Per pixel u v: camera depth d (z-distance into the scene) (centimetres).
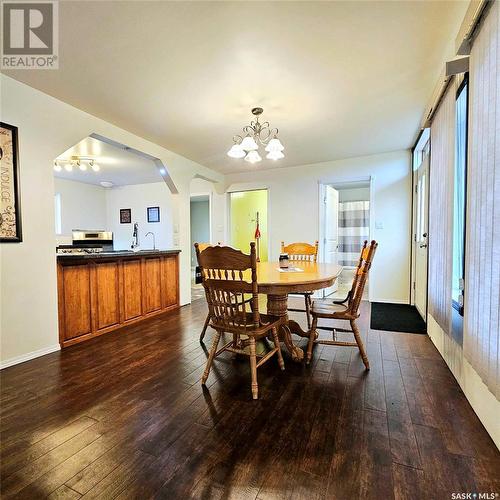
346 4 149
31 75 214
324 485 108
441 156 217
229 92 240
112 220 687
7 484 110
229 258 176
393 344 256
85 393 177
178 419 150
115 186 677
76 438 136
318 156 429
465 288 156
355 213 804
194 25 164
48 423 148
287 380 192
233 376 198
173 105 262
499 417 125
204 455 124
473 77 146
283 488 107
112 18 159
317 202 470
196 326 316
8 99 217
